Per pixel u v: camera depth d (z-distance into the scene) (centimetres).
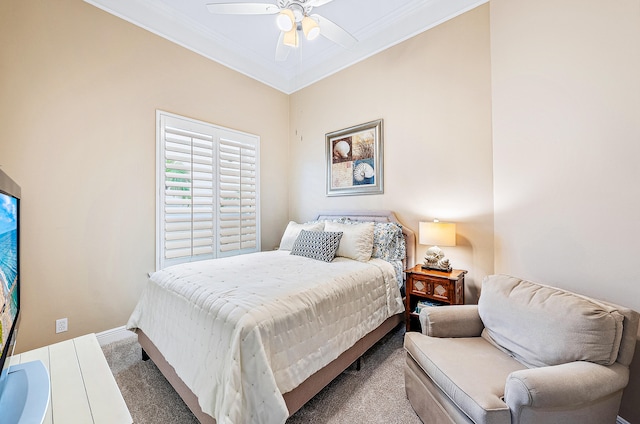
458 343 154
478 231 238
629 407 140
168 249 274
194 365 139
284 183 403
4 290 102
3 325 97
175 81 281
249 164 353
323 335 157
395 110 294
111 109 238
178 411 156
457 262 250
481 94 236
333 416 151
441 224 228
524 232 200
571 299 129
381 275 226
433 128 265
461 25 247
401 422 147
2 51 189
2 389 104
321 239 257
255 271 202
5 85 190
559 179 177
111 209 238
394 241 272
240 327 122
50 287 208
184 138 288
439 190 262
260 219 368
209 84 311
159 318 179
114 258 240
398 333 253
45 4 205
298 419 149
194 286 167
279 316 135
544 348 126
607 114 153
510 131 210
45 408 95
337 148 348
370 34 308
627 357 115
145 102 259
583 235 164
